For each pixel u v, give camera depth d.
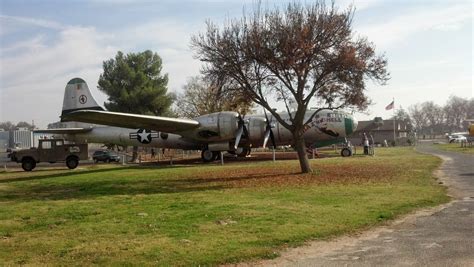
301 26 21.33
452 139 85.44
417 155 35.69
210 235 8.93
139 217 11.18
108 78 52.50
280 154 43.75
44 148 35.34
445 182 16.98
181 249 7.93
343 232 9.07
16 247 8.48
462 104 162.75
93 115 24.88
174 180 21.12
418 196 13.49
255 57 21.47
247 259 7.37
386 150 49.00
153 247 8.09
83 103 36.56
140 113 50.91
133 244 8.37
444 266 6.61
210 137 33.50
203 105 61.50
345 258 7.27
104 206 13.43
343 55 21.08
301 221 10.07
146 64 53.53
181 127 32.28
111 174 25.66
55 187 19.89
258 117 34.22
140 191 17.30
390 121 90.00
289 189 16.08
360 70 21.45
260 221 10.17
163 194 16.02
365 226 9.59
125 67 51.75
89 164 41.84
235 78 22.08
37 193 17.75
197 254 7.61
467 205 11.88
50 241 8.87
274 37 21.41
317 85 22.09
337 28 21.56
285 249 7.91
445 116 164.75
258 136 33.94
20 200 15.65
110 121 27.70
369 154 38.72
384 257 7.21
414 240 8.23
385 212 10.98
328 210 11.41
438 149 48.38
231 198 14.21
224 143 34.41
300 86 21.84
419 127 167.00
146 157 52.69
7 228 10.41
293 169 24.58
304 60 21.38
